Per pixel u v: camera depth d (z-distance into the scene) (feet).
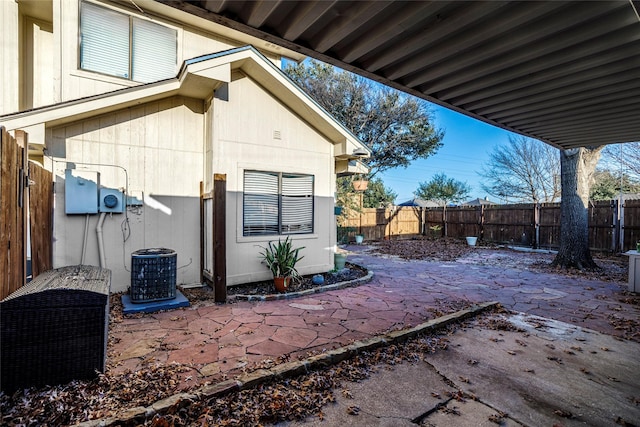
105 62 20.12
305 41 7.29
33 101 20.63
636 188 59.62
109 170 17.72
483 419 7.86
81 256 17.02
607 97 10.13
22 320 8.25
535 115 11.91
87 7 19.47
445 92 9.86
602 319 15.20
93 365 8.89
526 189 78.13
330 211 23.90
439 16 6.17
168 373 9.41
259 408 7.98
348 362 10.58
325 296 18.65
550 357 11.19
